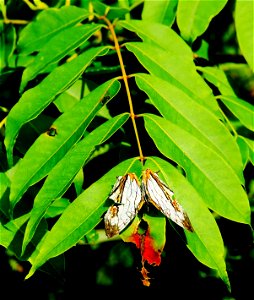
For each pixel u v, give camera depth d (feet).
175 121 1.70
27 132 1.88
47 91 1.70
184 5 1.85
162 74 1.77
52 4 2.06
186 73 1.78
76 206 1.58
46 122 1.90
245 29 1.79
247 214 1.62
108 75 2.04
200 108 1.71
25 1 2.03
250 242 2.09
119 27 2.10
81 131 1.66
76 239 1.56
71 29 1.81
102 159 2.05
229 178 1.63
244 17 1.80
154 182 1.57
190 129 1.70
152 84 1.72
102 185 1.59
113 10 1.91
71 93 1.92
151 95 1.71
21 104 1.68
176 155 1.64
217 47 2.22
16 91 2.03
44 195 1.59
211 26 2.19
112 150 2.04
